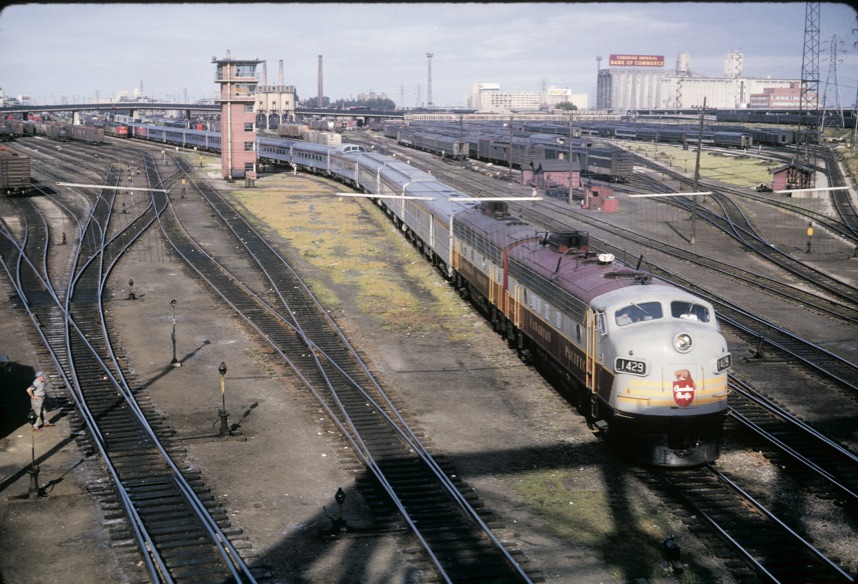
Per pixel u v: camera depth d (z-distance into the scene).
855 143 107.06
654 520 17.50
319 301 38.62
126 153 113.25
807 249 50.81
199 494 18.56
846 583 14.72
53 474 19.86
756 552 15.96
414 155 116.81
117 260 46.88
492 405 25.16
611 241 53.88
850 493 18.34
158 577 14.80
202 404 25.19
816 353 30.05
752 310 36.75
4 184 70.00
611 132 142.25
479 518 17.03
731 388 25.89
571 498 18.58
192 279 43.19
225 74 82.19
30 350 30.41
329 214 63.84
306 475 19.92
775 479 19.61
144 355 30.28
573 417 23.94
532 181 79.06
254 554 15.90
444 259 42.00
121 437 22.30
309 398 25.55
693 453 19.47
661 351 19.28
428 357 30.38
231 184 81.88
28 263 45.53
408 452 21.34
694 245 52.66
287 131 131.50
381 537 16.64
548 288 25.48
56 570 15.32
